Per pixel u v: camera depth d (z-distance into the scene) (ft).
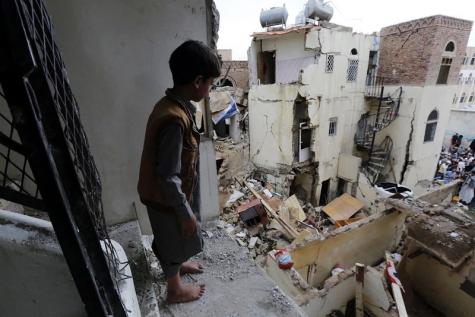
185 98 4.30
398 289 13.93
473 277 16.02
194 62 3.96
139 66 7.05
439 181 43.93
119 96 7.12
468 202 40.16
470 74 85.51
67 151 2.48
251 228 27.89
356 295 15.29
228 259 7.48
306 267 18.07
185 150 4.45
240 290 6.49
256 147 41.22
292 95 34.22
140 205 8.39
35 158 2.22
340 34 34.55
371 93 41.09
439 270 17.87
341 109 39.01
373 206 36.88
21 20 1.74
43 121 2.25
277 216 28.60
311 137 37.83
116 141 7.49
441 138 43.52
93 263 3.05
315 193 41.19
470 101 90.68
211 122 8.58
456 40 36.55
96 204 4.08
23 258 3.57
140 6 6.57
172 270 5.50
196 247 5.22
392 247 24.12
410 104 38.19
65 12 6.03
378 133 42.91
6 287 3.79
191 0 6.97
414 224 18.44
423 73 35.94
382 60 40.55
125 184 8.00
